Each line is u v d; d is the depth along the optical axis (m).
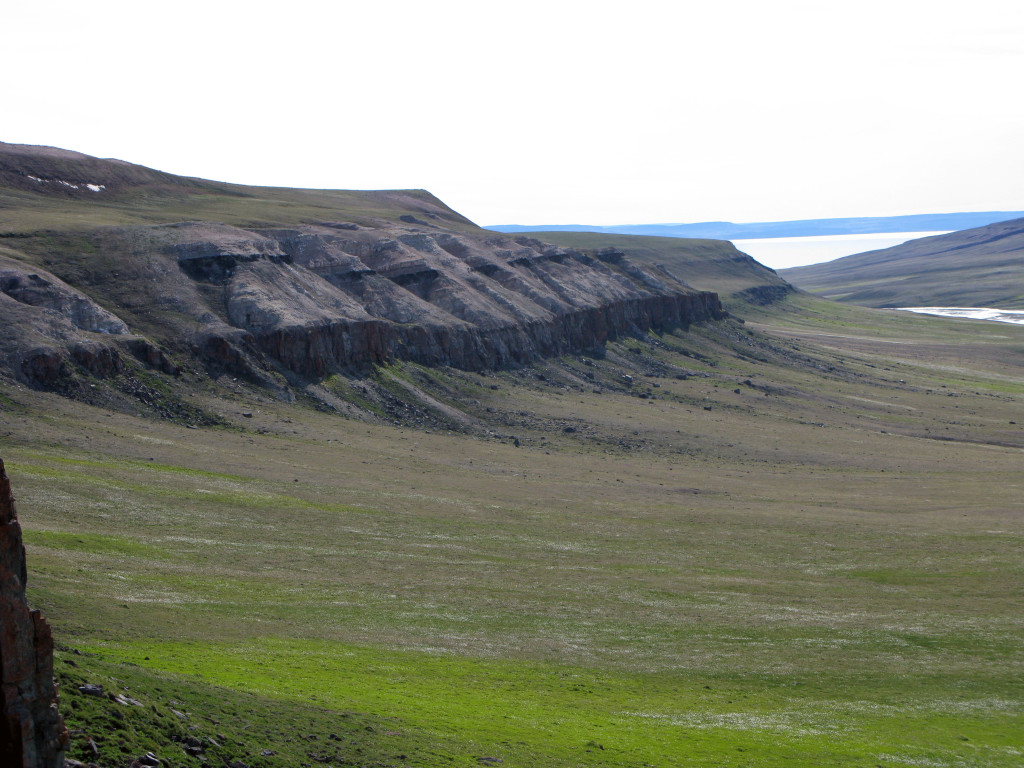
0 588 20.34
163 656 43.41
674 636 61.81
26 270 126.31
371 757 33.16
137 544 65.38
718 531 91.75
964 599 72.31
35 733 20.78
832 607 69.69
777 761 41.44
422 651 54.09
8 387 100.69
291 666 46.75
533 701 47.41
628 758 39.25
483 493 99.12
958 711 51.12
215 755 29.38
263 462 98.00
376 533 79.38
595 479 113.81
